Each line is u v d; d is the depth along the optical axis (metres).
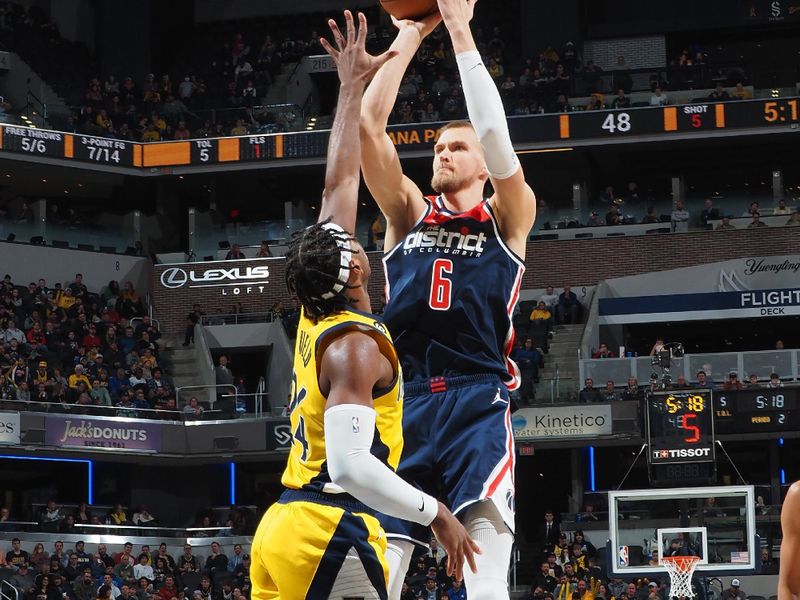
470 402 6.30
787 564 5.21
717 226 40.03
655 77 42.25
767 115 40.81
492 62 44.28
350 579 4.92
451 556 4.84
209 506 38.47
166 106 44.22
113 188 45.62
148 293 42.19
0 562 30.25
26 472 37.25
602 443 35.38
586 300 40.22
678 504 28.45
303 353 5.07
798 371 33.59
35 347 36.12
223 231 42.62
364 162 6.61
